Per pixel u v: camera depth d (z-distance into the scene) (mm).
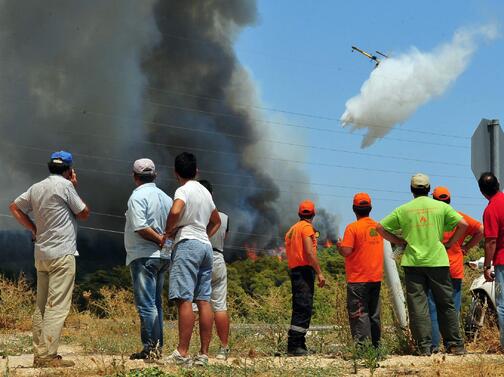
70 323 56312
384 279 42906
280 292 68188
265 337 41500
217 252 35938
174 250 31812
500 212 35188
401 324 39469
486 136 39312
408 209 37344
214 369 30469
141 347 40781
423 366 31922
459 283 39219
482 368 30078
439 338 38312
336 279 72750
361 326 35594
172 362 31391
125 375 28188
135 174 34625
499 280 35281
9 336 49312
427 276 37250
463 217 38156
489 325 41500
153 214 33938
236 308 60000
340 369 31312
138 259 33906
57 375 30219
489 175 35688
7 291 59250
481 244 56188
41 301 33844
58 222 33344
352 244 35938
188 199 31734
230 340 39906
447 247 37969
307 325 37531
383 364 32906
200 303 32000
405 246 37594
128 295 64938
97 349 41000
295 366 31875
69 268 33375
